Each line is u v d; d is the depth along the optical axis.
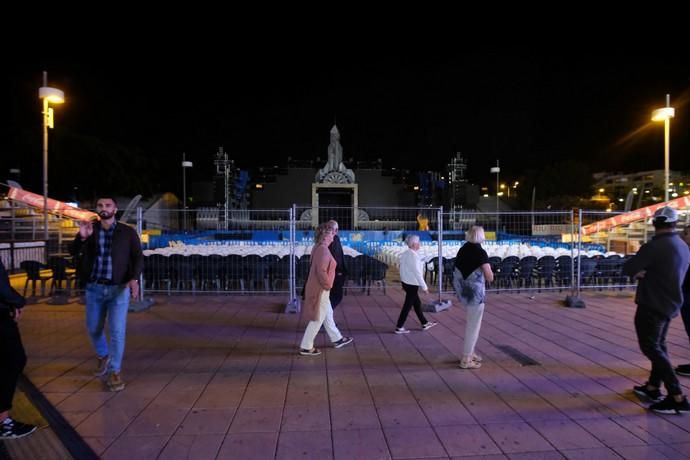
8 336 3.25
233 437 3.25
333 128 35.84
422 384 4.33
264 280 10.00
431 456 2.99
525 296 9.61
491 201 43.25
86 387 4.25
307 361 5.04
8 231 15.78
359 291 10.15
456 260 4.89
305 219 29.62
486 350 5.49
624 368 4.81
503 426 3.44
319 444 3.14
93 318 4.34
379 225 30.09
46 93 14.77
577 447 3.12
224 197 31.81
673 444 3.17
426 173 37.50
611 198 51.66
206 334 6.27
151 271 9.67
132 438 3.24
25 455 3.01
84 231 4.25
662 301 3.68
